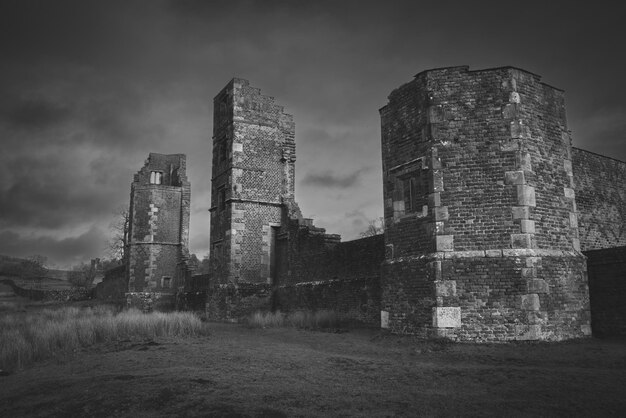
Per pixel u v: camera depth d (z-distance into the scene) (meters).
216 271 25.70
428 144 13.33
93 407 7.00
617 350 10.52
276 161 25.98
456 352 10.85
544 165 12.97
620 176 20.53
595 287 13.27
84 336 13.71
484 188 12.69
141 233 37.31
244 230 24.66
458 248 12.62
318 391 7.39
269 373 8.80
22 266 78.25
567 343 11.62
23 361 11.31
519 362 9.63
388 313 14.19
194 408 6.65
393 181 14.60
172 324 15.64
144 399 7.15
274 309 24.33
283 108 26.67
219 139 26.89
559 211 13.01
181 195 38.62
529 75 13.24
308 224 23.47
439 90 13.42
